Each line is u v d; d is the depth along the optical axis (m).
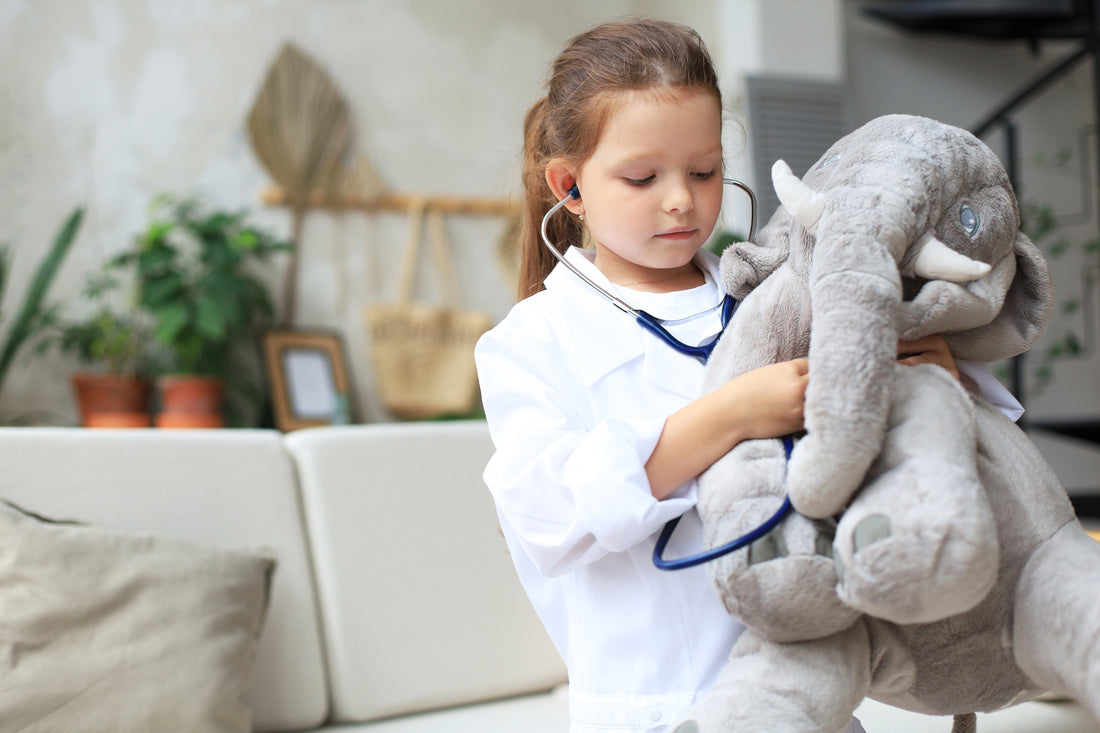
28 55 3.50
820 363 0.69
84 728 1.18
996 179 0.80
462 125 4.03
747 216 3.90
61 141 3.53
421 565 1.52
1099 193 4.52
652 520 0.78
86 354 3.38
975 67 4.50
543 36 4.16
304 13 3.84
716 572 0.73
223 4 3.74
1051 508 0.76
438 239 3.96
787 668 0.72
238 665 1.29
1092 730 1.29
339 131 3.83
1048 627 0.71
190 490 1.43
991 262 0.80
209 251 3.40
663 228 0.87
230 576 1.33
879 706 1.38
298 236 3.79
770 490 0.74
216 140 3.71
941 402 0.72
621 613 0.86
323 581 1.47
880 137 0.80
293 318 3.78
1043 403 4.41
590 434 0.82
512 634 1.56
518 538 0.89
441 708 1.51
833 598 0.70
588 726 0.86
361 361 3.84
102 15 3.59
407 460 1.56
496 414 0.91
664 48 0.88
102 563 1.27
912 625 0.77
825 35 4.14
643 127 0.86
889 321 0.70
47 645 1.21
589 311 0.94
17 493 1.33
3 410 3.40
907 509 0.65
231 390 3.67
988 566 0.63
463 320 3.92
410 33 3.98
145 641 1.24
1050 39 4.28
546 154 0.99
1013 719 1.32
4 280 3.10
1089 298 4.48
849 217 0.73
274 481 1.48
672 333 0.93
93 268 3.53
